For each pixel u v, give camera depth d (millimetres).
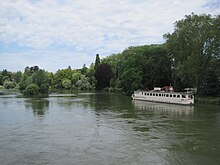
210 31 72188
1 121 45219
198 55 73812
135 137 34375
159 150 28812
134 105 71375
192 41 75812
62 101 82188
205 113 54312
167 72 106500
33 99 89562
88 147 29812
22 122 44375
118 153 27734
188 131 37594
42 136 34719
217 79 75625
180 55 78938
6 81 191000
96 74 170625
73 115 52281
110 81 155375
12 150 28562
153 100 82500
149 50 113625
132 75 106375
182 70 75812
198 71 75875
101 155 27062
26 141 32156
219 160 25734
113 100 87500
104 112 56875
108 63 176750
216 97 74312
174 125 41844
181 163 24953
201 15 78688
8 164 24438
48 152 27953
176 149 29188
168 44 82188
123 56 141500
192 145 30672
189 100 69625
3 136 34625
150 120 46469
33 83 124438
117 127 40469
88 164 24516
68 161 25281
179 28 79438
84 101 83000
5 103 74875
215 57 74312
